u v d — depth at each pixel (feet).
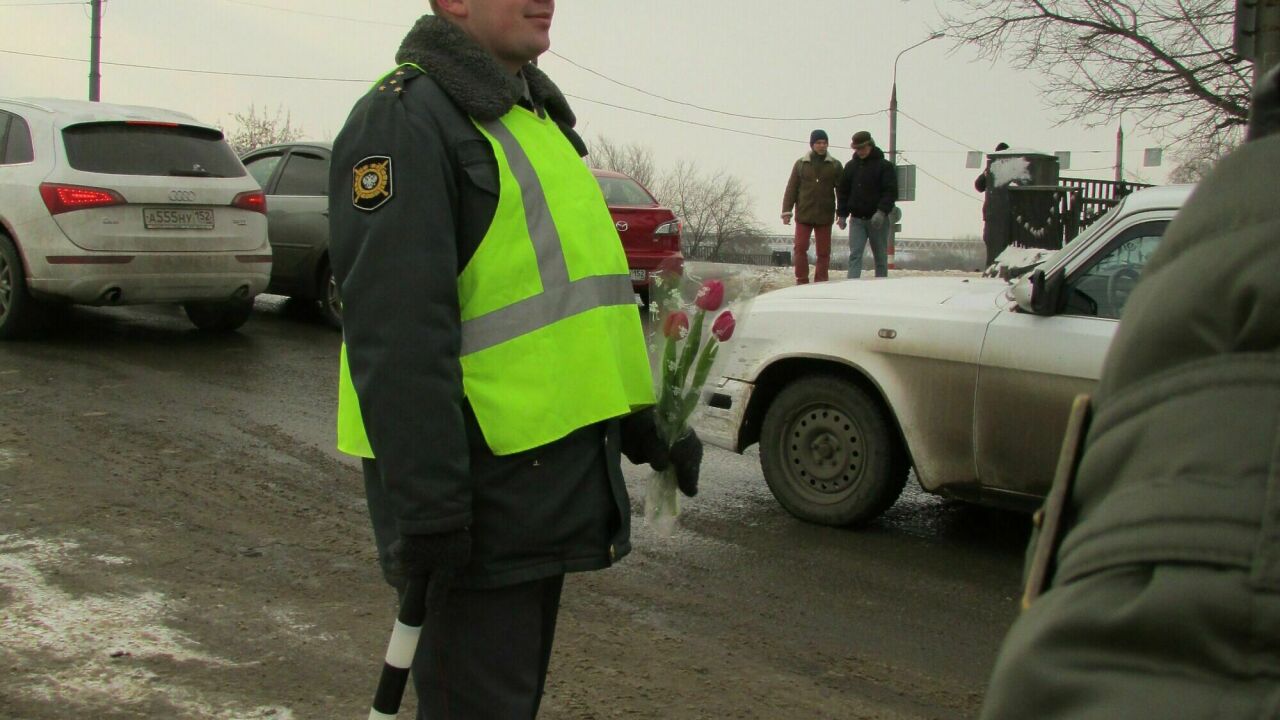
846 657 13.53
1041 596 3.62
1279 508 3.03
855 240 44.83
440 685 7.40
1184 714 3.00
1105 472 3.49
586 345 7.28
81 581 14.69
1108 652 3.23
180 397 25.02
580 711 11.89
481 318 7.13
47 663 12.38
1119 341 3.65
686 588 15.62
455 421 6.74
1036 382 15.98
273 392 26.03
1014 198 38.55
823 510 18.39
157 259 29.09
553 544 7.27
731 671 13.01
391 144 6.81
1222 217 3.44
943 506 19.94
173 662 12.55
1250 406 3.18
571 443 7.34
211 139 31.07
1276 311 3.19
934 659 13.56
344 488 19.22
